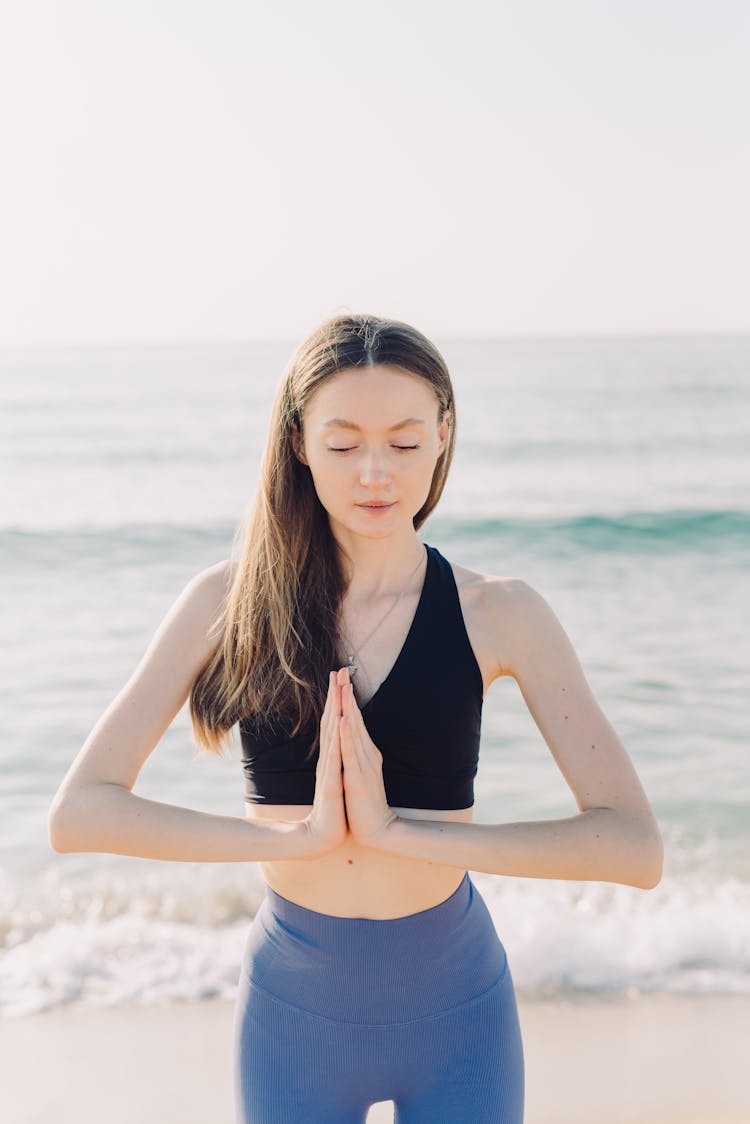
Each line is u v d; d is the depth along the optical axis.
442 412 2.05
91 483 20.20
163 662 2.08
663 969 4.98
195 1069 4.21
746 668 10.23
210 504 18.12
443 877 2.02
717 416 27.38
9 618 12.05
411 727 1.98
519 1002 4.71
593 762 1.98
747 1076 4.09
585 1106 3.90
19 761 8.12
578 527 16.39
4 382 35.38
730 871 6.16
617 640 11.16
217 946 5.34
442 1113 2.02
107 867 6.25
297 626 2.02
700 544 15.36
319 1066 2.02
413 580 2.07
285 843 1.90
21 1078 4.14
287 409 2.02
